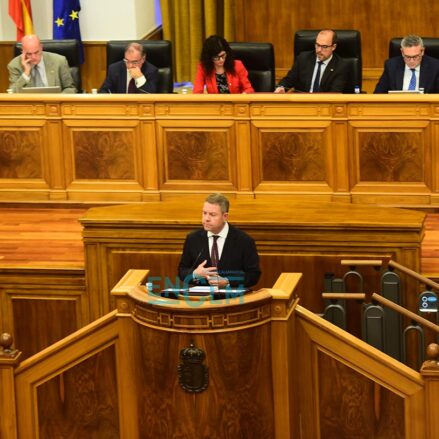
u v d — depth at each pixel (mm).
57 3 13531
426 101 9875
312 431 7090
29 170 10555
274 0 13469
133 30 13734
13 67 11352
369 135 10039
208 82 10969
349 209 9039
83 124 10383
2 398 7121
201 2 13883
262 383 6770
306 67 11094
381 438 6988
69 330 9234
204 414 6773
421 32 13281
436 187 10039
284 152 10172
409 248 8656
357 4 13328
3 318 9273
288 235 8773
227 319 6617
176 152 10320
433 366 6777
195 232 8141
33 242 9688
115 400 7090
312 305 8883
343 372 6973
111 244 8969
